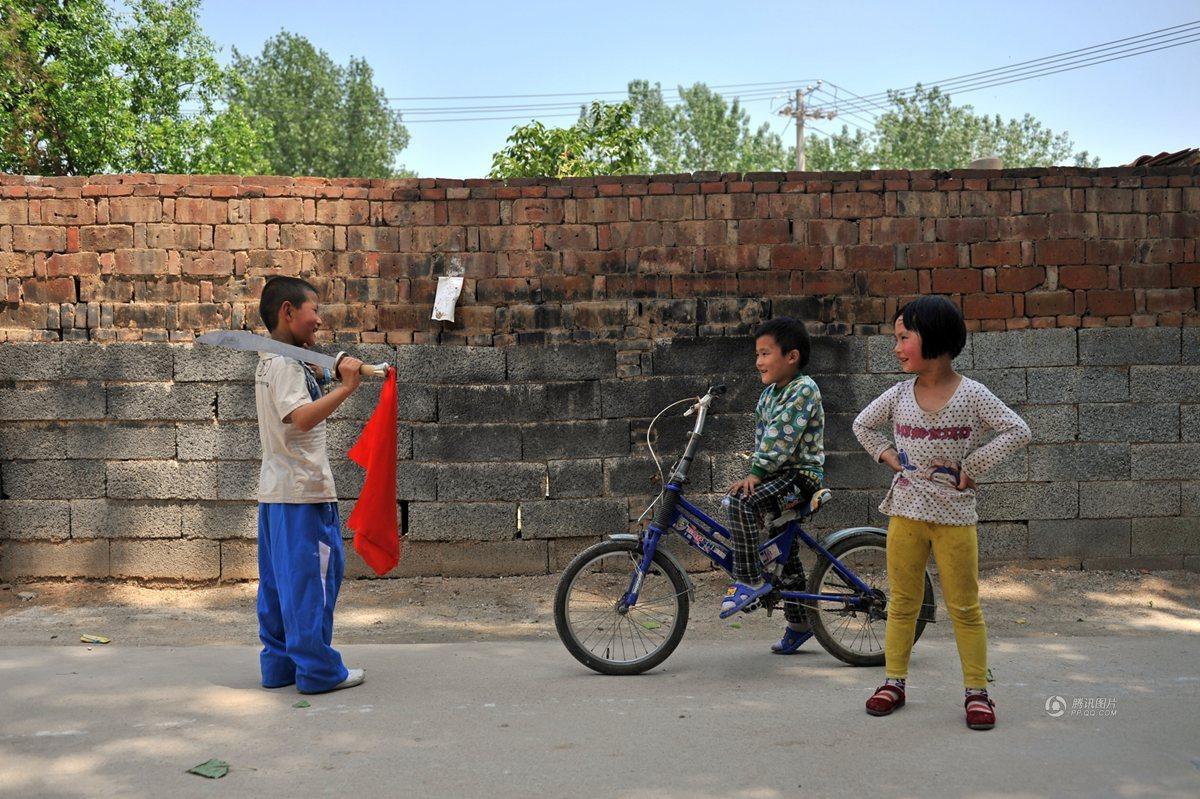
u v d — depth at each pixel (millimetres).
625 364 6582
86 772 3406
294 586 4277
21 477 6508
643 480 6562
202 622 5891
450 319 6512
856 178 6609
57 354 6473
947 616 5809
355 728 3855
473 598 6250
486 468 6570
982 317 6609
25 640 5504
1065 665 4711
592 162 13641
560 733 3785
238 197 6527
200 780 3326
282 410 4238
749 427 6543
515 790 3227
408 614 5988
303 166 36500
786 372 4699
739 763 3455
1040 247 6598
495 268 6613
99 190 6512
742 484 4625
